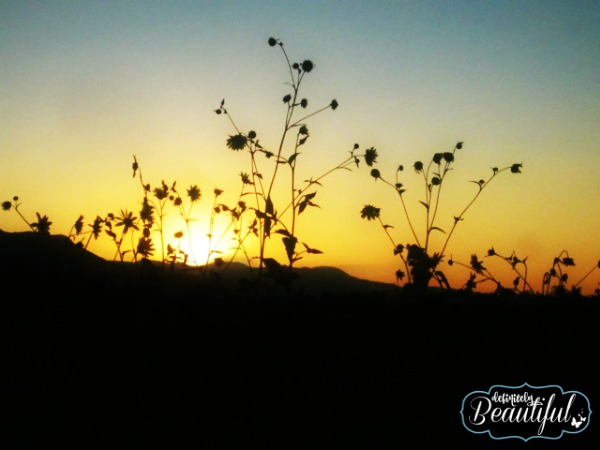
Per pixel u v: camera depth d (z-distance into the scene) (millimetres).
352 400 2098
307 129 4109
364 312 3463
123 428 1840
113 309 3539
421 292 3896
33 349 2613
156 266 4723
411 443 1794
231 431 1838
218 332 2975
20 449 1675
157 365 2445
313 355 2602
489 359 2562
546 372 2395
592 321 3240
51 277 4145
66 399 2053
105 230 4586
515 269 4266
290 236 3857
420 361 2531
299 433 1832
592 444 1821
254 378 2314
